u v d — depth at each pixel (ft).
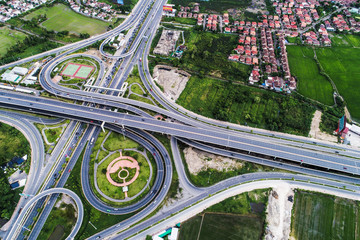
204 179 479.41
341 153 515.50
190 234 409.28
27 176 468.75
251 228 418.31
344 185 472.44
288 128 561.43
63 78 655.76
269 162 507.30
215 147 522.47
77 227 408.26
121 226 414.41
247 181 476.95
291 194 458.91
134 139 536.42
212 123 565.53
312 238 410.11
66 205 439.22
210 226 418.92
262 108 598.75
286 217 429.38
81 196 446.60
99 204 439.63
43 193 432.66
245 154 514.27
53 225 414.21
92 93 606.14
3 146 504.43
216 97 621.72
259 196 456.04
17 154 495.41
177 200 447.42
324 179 481.46
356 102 618.85
